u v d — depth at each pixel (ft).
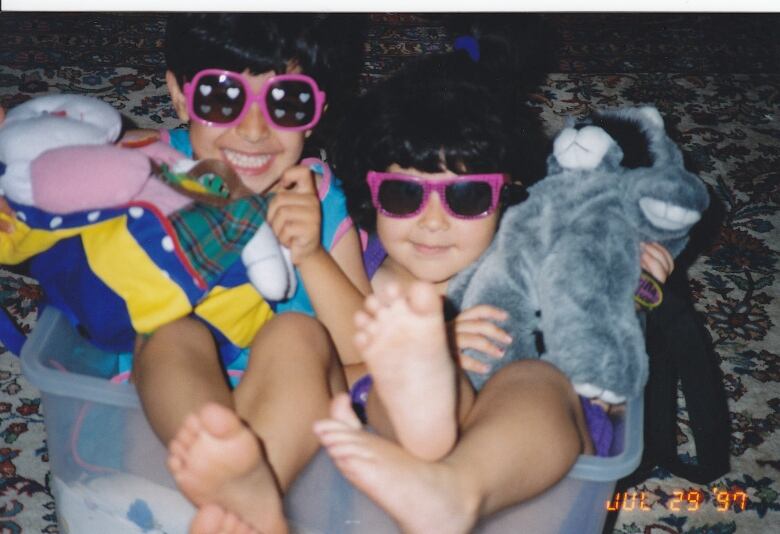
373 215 4.07
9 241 3.58
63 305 3.66
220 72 3.74
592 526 3.47
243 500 3.06
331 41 3.97
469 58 3.97
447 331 3.70
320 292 3.90
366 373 3.91
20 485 4.19
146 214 3.44
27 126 3.51
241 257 3.58
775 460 4.48
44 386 3.41
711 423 3.74
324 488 3.45
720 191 5.93
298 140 3.96
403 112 3.74
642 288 3.65
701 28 7.46
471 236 3.84
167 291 3.43
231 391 3.54
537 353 3.77
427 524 2.98
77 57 6.66
